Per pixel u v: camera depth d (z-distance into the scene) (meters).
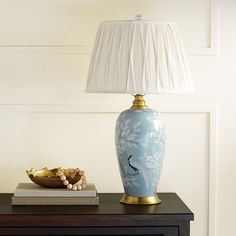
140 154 2.04
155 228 1.95
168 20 2.35
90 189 2.09
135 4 2.34
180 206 2.06
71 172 2.13
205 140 2.38
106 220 1.93
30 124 2.35
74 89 2.34
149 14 2.34
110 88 1.97
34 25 2.33
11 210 1.97
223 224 2.38
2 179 2.36
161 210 2.00
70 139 2.36
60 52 2.33
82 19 2.34
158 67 1.96
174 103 2.36
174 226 1.96
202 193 2.38
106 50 2.00
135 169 2.05
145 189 2.08
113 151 2.37
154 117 2.06
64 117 2.35
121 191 2.38
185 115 2.37
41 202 2.05
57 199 2.05
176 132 2.37
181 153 2.38
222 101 2.37
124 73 1.96
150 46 1.97
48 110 2.34
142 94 2.10
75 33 2.34
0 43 2.32
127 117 2.05
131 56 1.96
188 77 2.04
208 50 2.35
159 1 2.35
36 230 1.93
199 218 2.38
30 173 2.11
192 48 2.35
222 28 2.36
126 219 1.94
